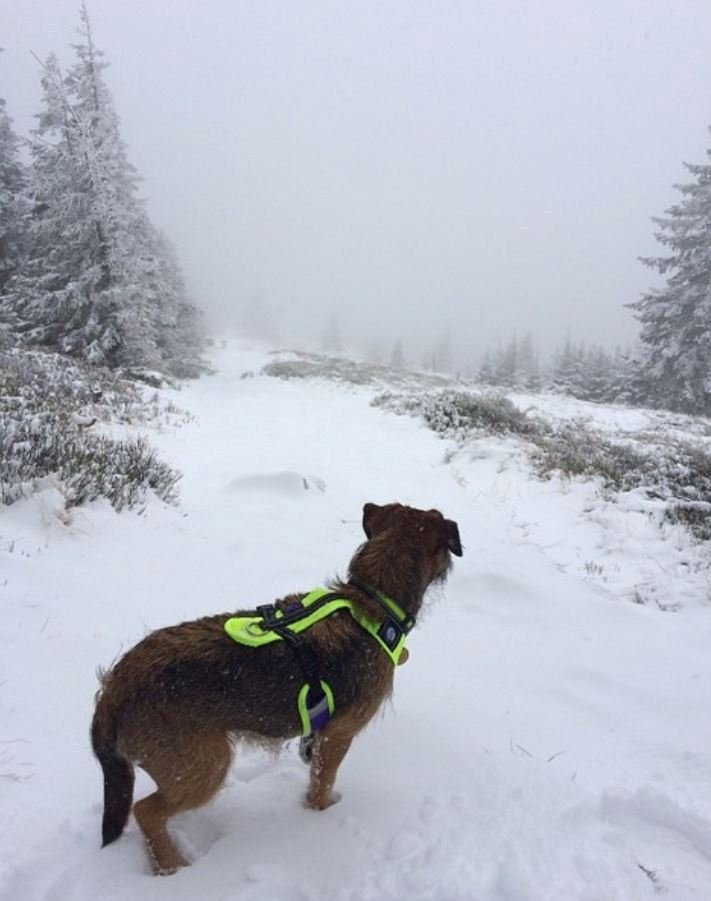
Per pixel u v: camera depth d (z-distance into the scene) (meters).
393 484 3.62
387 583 1.25
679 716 1.56
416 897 1.03
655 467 4.12
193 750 1.09
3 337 7.18
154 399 5.84
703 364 9.84
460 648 1.79
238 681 1.10
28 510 2.21
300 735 1.18
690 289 9.88
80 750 1.30
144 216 9.48
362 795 1.26
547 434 5.29
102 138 8.45
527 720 1.50
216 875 1.09
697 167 10.12
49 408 3.62
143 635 1.71
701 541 2.87
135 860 1.11
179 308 11.52
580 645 1.86
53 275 7.79
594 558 2.70
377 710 1.24
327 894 1.05
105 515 2.38
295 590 2.10
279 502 3.04
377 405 6.66
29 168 8.79
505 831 1.15
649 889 1.05
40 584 1.83
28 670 1.47
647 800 1.22
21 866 1.05
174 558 2.20
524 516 3.22
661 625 2.03
